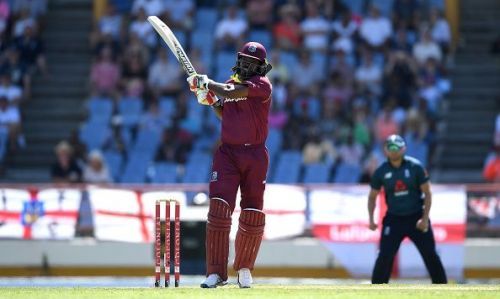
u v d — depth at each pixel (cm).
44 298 2964
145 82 8025
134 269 6106
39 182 7794
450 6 8756
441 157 7869
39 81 8444
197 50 8056
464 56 8581
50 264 6128
